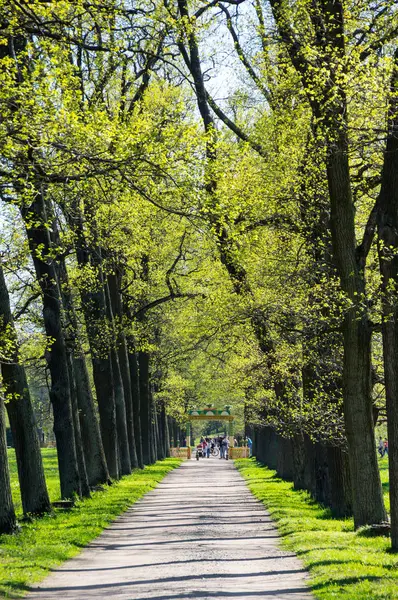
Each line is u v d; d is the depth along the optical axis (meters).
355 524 26.12
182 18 29.42
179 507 39.12
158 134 19.62
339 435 30.97
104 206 33.91
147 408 81.69
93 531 27.55
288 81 29.86
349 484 32.03
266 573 18.72
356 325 25.58
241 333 39.34
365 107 21.14
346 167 25.38
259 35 29.41
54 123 18.06
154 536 27.39
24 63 20.03
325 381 31.50
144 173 19.53
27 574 18.34
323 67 22.67
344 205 25.47
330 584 16.17
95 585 17.45
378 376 30.23
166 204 20.70
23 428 31.11
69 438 36.28
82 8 19.42
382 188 20.92
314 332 29.44
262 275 33.16
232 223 21.20
